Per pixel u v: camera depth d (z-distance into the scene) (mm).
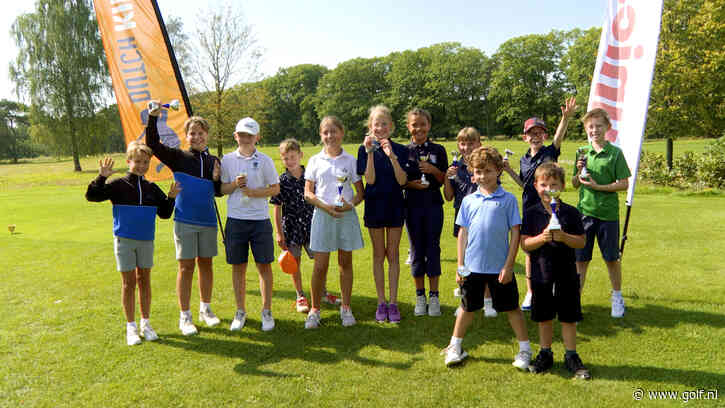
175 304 4492
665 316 3854
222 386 2895
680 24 18062
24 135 75500
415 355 3301
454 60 69125
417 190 4066
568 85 63125
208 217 3883
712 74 17359
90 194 3410
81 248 7023
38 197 15133
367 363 3189
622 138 4598
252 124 3908
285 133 83125
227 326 3943
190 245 3807
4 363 3234
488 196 3180
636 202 10594
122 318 4113
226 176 3928
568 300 2984
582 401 2633
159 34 5379
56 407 2676
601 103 4781
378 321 3996
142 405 2695
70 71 34219
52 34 33500
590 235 3988
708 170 13750
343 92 75312
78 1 34438
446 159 4281
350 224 3889
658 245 6227
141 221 3570
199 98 28859
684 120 17812
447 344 3486
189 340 3645
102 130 35938
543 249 3031
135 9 5363
